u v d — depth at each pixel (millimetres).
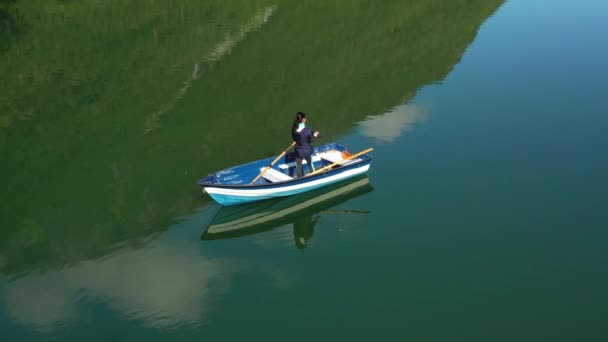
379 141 21766
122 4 38969
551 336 12227
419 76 29500
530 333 12328
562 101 25453
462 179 18797
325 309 13086
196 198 17938
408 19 41281
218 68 30281
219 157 20984
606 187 18188
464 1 46656
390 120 23828
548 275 14195
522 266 14547
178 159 20719
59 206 17469
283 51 33375
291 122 24281
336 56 32906
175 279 14070
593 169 19312
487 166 19609
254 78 29125
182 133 22922
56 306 13039
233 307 13125
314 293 13641
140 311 12898
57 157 20703
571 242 15484
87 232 16094
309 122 23953
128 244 15484
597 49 33219
